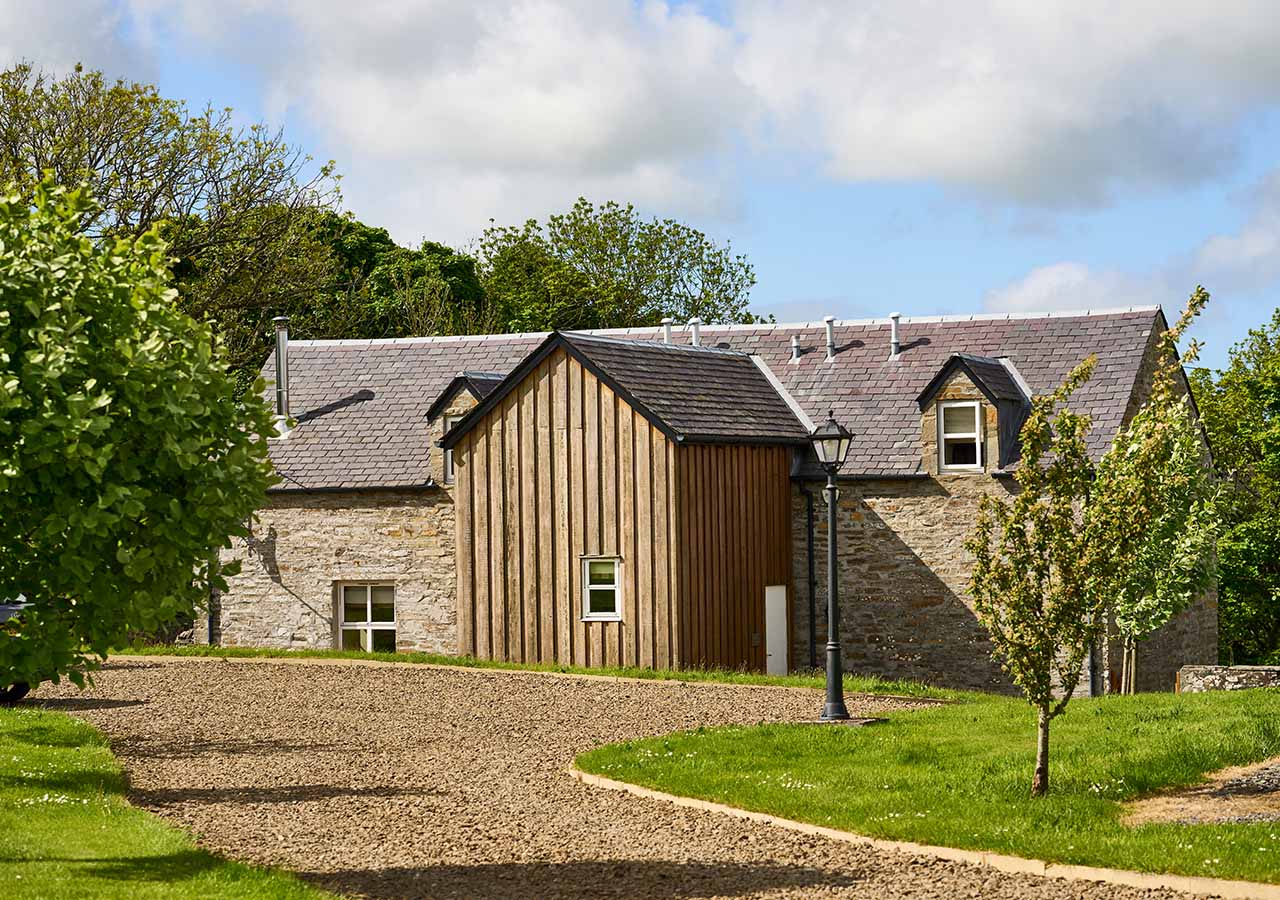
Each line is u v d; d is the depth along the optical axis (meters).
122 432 9.86
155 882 9.84
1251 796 12.38
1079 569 12.65
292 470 31.83
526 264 64.06
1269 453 39.53
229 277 43.09
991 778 13.36
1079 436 13.27
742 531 27.89
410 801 13.70
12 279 9.95
